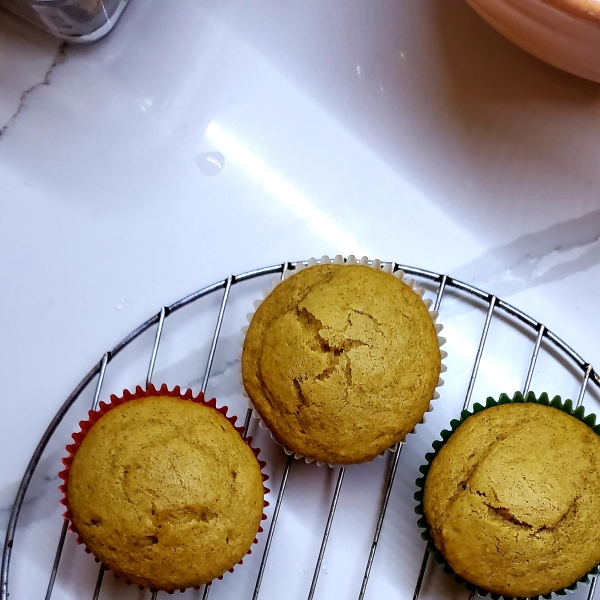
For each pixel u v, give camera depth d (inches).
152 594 15.5
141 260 16.5
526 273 16.3
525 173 16.5
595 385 16.0
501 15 14.7
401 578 15.5
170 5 16.9
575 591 15.4
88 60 16.8
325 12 16.8
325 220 16.5
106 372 16.1
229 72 16.8
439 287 16.2
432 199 16.5
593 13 13.4
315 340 14.6
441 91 16.6
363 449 14.8
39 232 16.5
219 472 14.3
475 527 14.3
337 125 16.7
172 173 16.6
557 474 14.3
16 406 16.1
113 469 14.2
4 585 15.2
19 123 16.7
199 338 16.2
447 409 16.0
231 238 16.5
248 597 15.5
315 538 15.7
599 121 16.4
